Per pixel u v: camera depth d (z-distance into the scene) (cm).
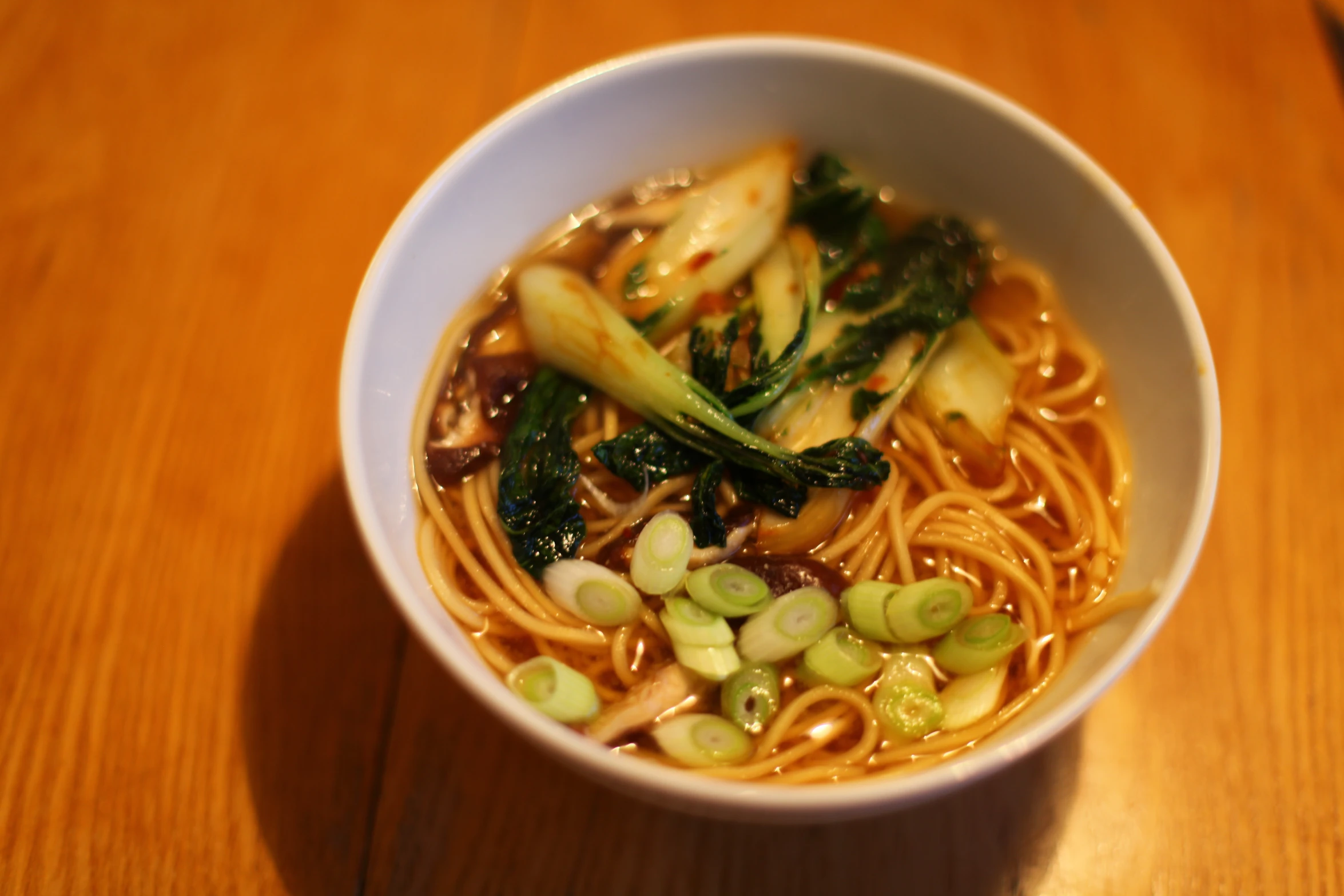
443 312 40
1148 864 38
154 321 44
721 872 38
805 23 50
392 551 34
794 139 43
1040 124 40
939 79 40
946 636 37
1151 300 39
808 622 37
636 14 50
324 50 49
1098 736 39
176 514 42
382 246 37
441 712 39
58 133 47
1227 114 48
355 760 39
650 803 35
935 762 36
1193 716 40
